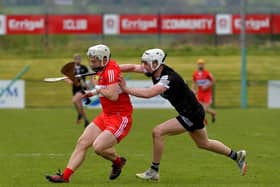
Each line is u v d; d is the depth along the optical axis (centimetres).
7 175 3038
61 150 3959
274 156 3712
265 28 10488
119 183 2777
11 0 18038
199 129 2747
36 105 8044
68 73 2792
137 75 8462
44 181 2853
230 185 2725
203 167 3288
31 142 4366
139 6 15625
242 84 7881
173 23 10494
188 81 8775
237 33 10331
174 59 10600
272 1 16138
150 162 3459
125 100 2680
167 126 2738
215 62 10456
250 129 5241
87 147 2706
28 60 10350
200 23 10381
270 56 10862
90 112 6919
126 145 4181
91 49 2620
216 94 8394
